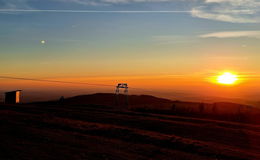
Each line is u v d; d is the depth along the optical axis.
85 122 47.34
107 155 23.25
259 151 33.06
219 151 30.11
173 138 35.53
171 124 49.28
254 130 48.31
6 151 20.81
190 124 50.03
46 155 20.89
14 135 28.70
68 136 31.30
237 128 49.22
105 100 149.25
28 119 45.22
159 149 28.88
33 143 24.97
